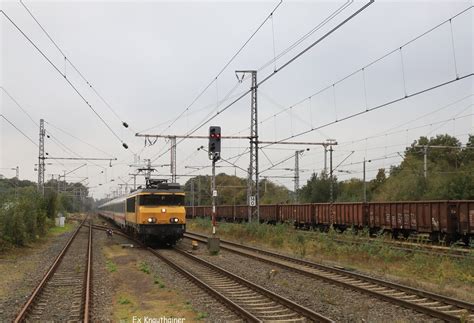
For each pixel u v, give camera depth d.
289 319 10.79
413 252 20.88
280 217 49.06
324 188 66.94
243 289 14.62
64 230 48.25
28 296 13.75
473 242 22.00
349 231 28.42
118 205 43.34
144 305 12.52
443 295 13.49
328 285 15.23
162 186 29.44
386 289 14.51
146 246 29.97
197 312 11.60
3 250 25.34
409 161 70.12
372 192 70.38
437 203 28.12
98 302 12.88
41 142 49.94
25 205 31.25
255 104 36.53
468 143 69.06
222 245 30.95
